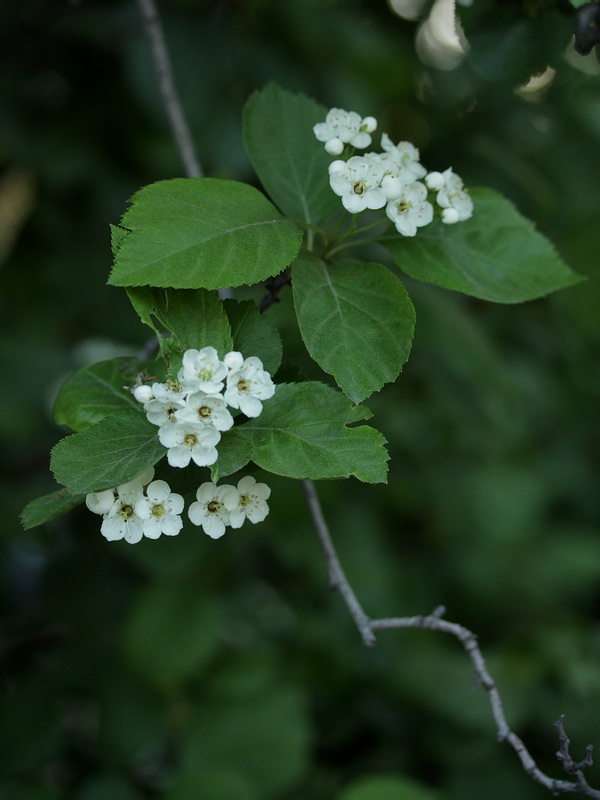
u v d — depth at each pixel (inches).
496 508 43.7
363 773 36.7
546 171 40.4
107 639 34.5
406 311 21.4
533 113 39.0
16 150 35.8
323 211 23.6
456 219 22.6
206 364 20.4
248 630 39.6
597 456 50.1
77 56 36.2
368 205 21.7
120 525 20.9
